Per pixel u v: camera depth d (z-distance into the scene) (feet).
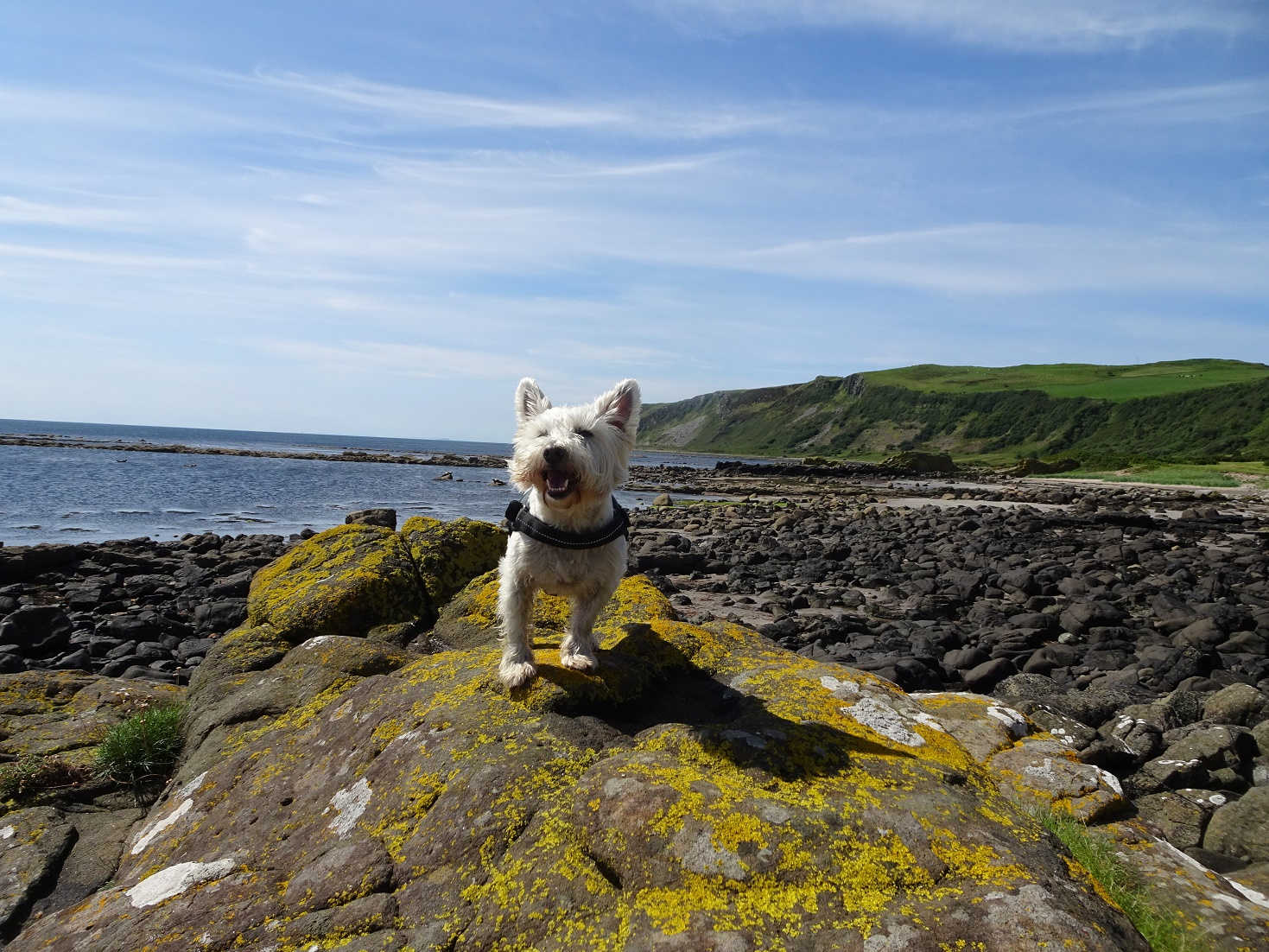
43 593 11.29
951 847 2.45
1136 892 3.29
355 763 3.34
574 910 2.39
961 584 11.87
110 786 4.37
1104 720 6.40
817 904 2.28
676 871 2.41
